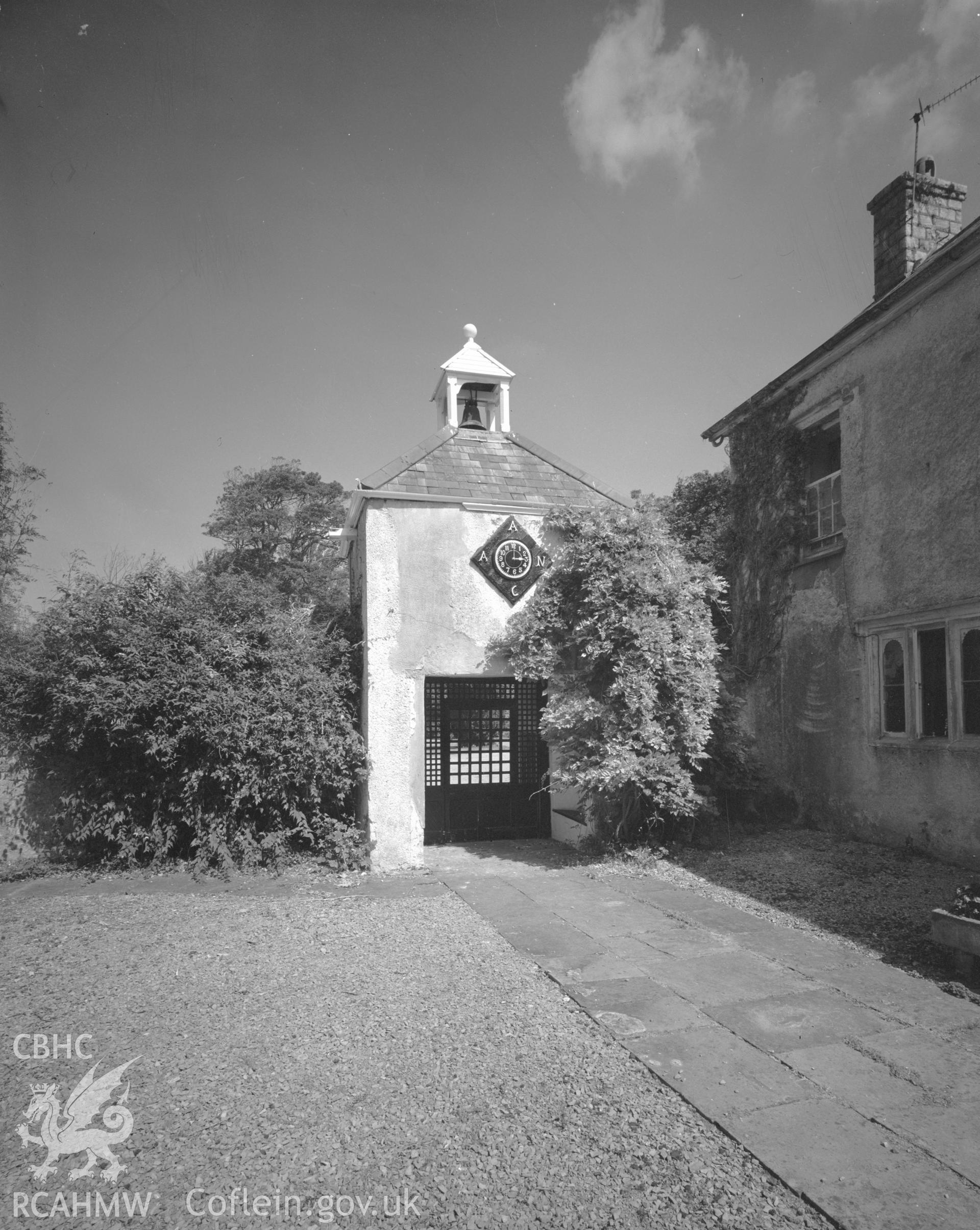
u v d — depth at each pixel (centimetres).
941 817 746
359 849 795
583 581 834
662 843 838
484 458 956
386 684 826
